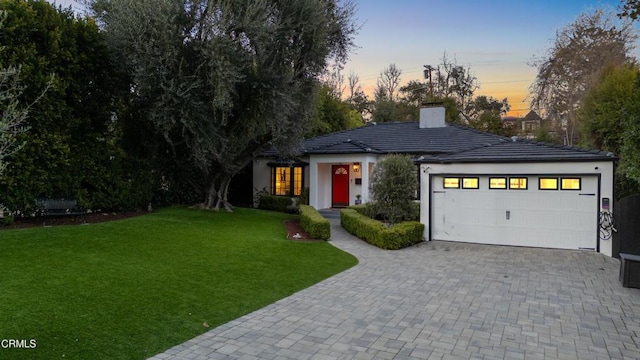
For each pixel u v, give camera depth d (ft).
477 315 18.25
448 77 140.46
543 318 17.94
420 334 15.92
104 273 21.21
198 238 32.48
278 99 41.27
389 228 35.65
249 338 15.25
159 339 14.67
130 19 35.50
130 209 44.01
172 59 36.63
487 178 37.50
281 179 66.59
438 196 39.42
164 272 22.67
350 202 63.21
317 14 41.47
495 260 30.27
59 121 34.45
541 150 37.35
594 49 85.81
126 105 42.37
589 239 33.68
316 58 43.62
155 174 47.39
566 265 28.60
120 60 37.58
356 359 13.55
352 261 29.55
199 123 39.04
